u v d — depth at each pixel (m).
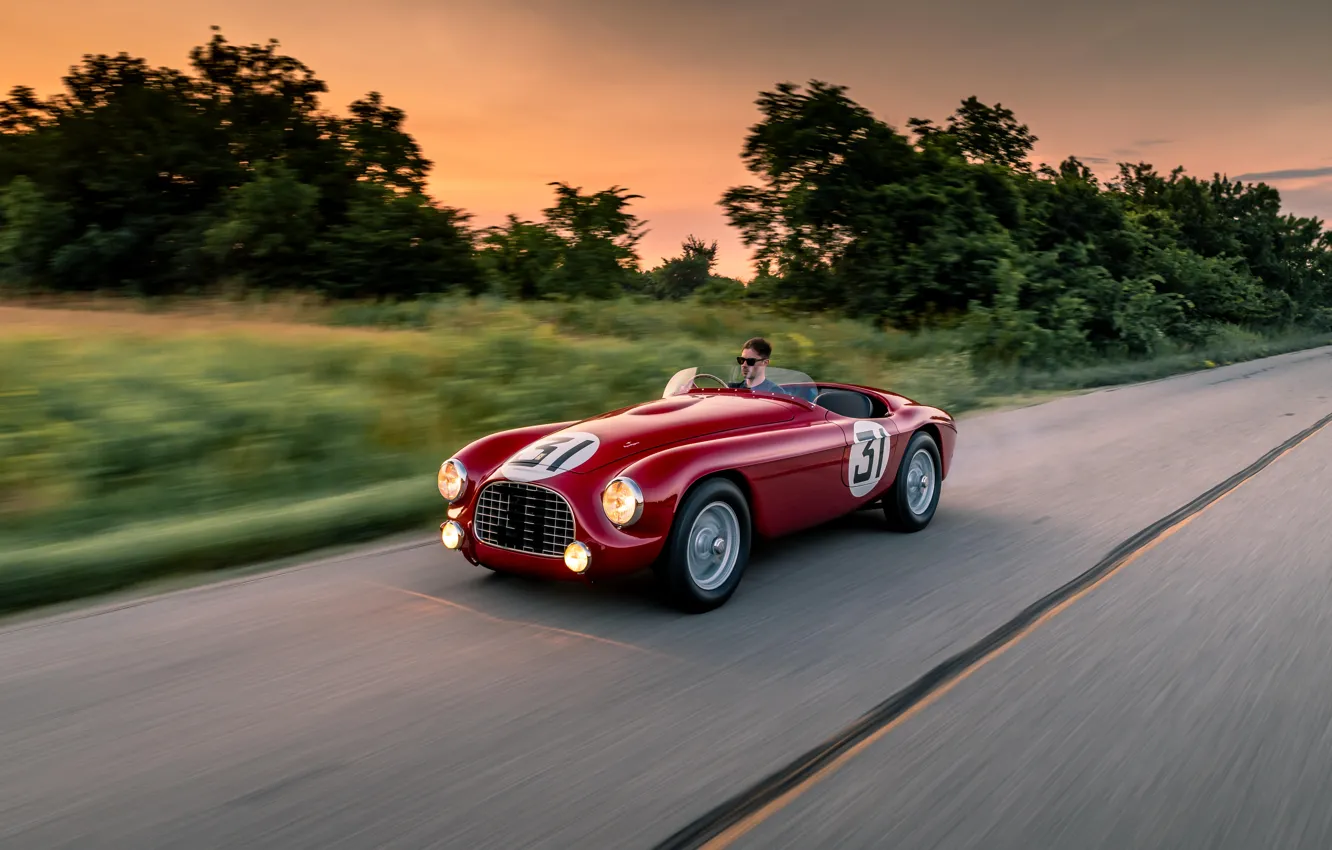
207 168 28.50
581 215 27.08
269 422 7.68
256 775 2.70
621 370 11.21
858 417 5.91
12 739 2.94
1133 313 24.33
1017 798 2.56
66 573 4.52
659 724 3.05
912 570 5.00
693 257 31.39
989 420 12.15
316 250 26.23
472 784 2.64
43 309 18.92
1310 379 19.16
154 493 6.53
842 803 2.53
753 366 5.69
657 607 4.36
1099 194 27.78
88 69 30.20
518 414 9.19
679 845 2.32
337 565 5.10
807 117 24.02
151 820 2.45
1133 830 2.40
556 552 4.20
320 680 3.44
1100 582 4.74
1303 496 6.86
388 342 11.32
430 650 3.76
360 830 2.39
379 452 7.98
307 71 31.34
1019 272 21.55
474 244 27.41
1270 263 49.97
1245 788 2.62
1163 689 3.33
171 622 4.11
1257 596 4.47
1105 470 8.16
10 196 27.28
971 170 24.17
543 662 3.63
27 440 6.54
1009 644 3.83
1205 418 12.08
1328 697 3.26
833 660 3.66
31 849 2.30
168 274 26.44
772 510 4.65
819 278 24.50
